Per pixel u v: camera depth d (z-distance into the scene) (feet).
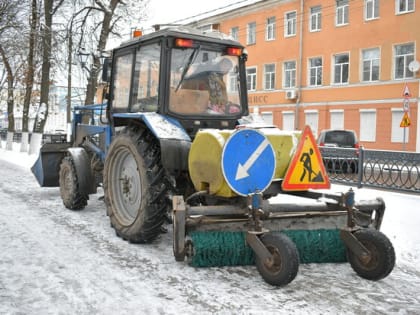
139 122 18.07
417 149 69.87
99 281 13.26
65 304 11.68
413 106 70.28
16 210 23.18
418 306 11.96
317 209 14.89
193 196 14.78
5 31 59.93
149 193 16.11
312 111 84.69
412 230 19.47
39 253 15.87
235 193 13.96
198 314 11.16
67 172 23.39
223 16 100.89
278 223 14.20
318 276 13.97
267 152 14.26
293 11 86.94
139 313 11.18
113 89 20.56
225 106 18.30
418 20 69.62
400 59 72.69
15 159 52.44
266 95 93.40
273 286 12.95
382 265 13.39
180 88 17.26
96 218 21.52
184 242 13.64
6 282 13.10
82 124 25.63
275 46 90.94
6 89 83.61
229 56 18.43
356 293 12.75
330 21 81.20
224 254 13.97
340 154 31.32
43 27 57.00
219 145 13.87
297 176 14.67
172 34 16.98
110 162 18.33
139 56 18.61
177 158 15.61
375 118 75.72
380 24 74.23
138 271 14.12
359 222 15.29
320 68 83.92
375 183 29.01
